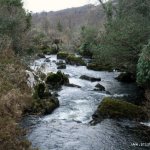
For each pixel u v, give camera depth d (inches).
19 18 768.9
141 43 685.3
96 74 931.3
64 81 732.0
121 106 473.4
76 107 537.6
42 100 527.2
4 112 414.9
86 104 559.5
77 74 914.7
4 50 634.2
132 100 592.4
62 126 437.4
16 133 378.6
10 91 482.0
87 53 1450.5
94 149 358.3
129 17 764.6
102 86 713.0
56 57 1339.8
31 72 668.7
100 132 413.4
